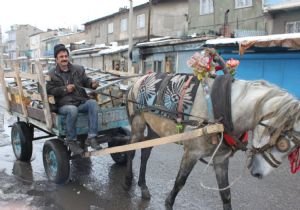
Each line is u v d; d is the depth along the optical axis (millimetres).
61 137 5980
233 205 5145
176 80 4641
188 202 5270
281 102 3619
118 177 6332
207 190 5723
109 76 6973
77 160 7277
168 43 19953
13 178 6227
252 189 5734
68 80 5953
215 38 17125
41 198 5363
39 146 8312
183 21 30359
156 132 5039
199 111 4215
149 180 6172
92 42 43156
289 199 5363
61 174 5699
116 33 37688
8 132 9969
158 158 7461
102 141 5992
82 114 5785
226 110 3949
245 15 22234
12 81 7980
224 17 23125
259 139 3748
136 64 23562
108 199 5375
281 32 20250
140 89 5168
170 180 6176
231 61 4316
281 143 3578
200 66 4129
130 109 5449
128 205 5172
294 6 18891
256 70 15211
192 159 4301
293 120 3516
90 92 6066
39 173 6500
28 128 6953
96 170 6695
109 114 6035
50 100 5785
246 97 3910
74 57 35125
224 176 4312
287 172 6551
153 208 5082
